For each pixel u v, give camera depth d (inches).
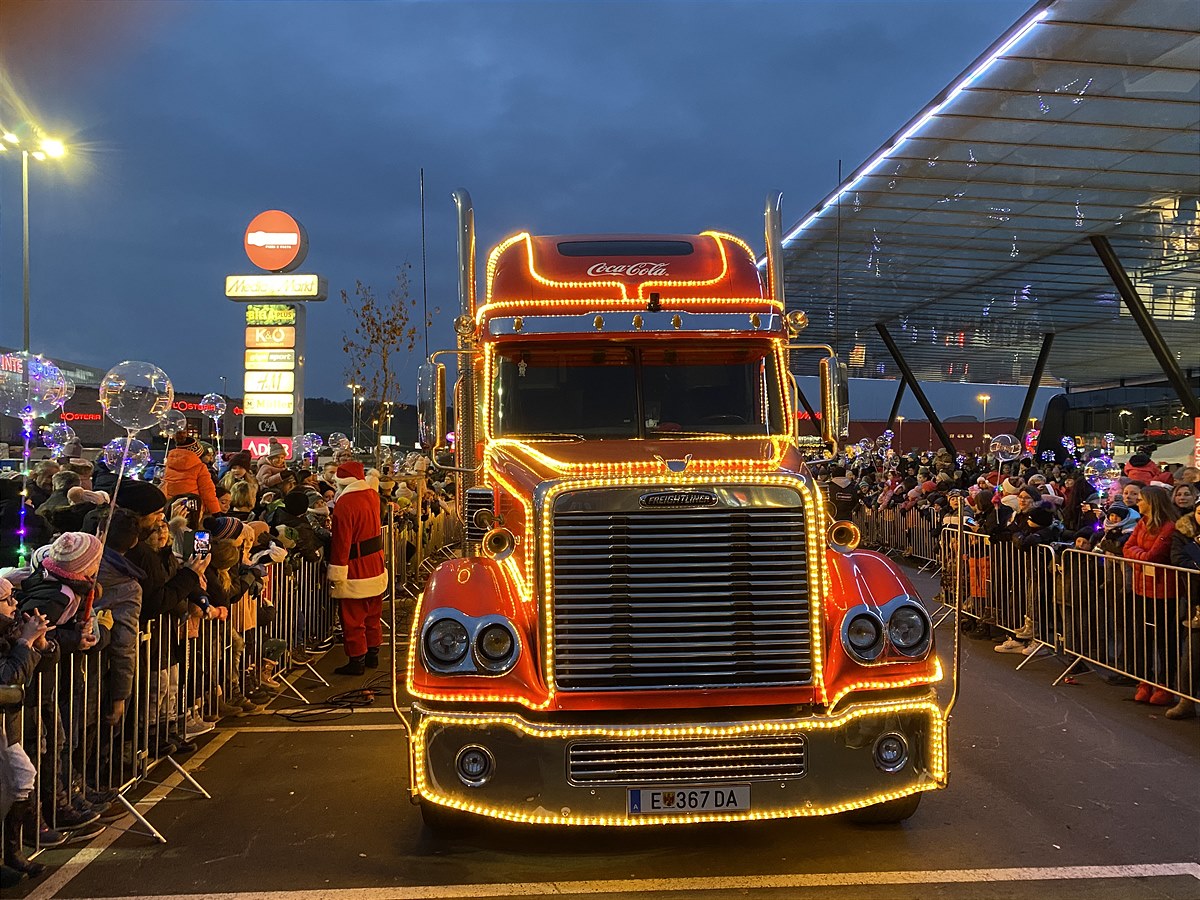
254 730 277.7
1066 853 187.3
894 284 1141.7
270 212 1198.9
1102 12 482.6
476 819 194.9
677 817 173.3
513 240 275.4
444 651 179.6
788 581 185.8
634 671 181.8
